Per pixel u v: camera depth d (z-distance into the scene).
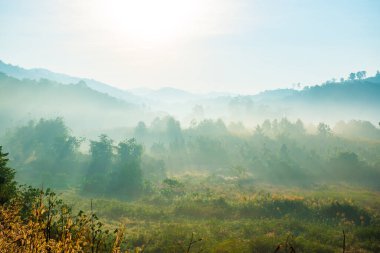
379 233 39.78
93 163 98.44
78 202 60.16
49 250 6.01
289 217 50.31
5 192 16.41
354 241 37.91
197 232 38.97
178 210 55.41
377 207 58.59
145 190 79.06
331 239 37.53
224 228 42.12
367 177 97.06
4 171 22.05
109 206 55.59
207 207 54.88
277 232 40.22
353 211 52.00
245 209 53.88
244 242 32.72
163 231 39.22
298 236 36.72
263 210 53.53
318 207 53.62
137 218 50.88
